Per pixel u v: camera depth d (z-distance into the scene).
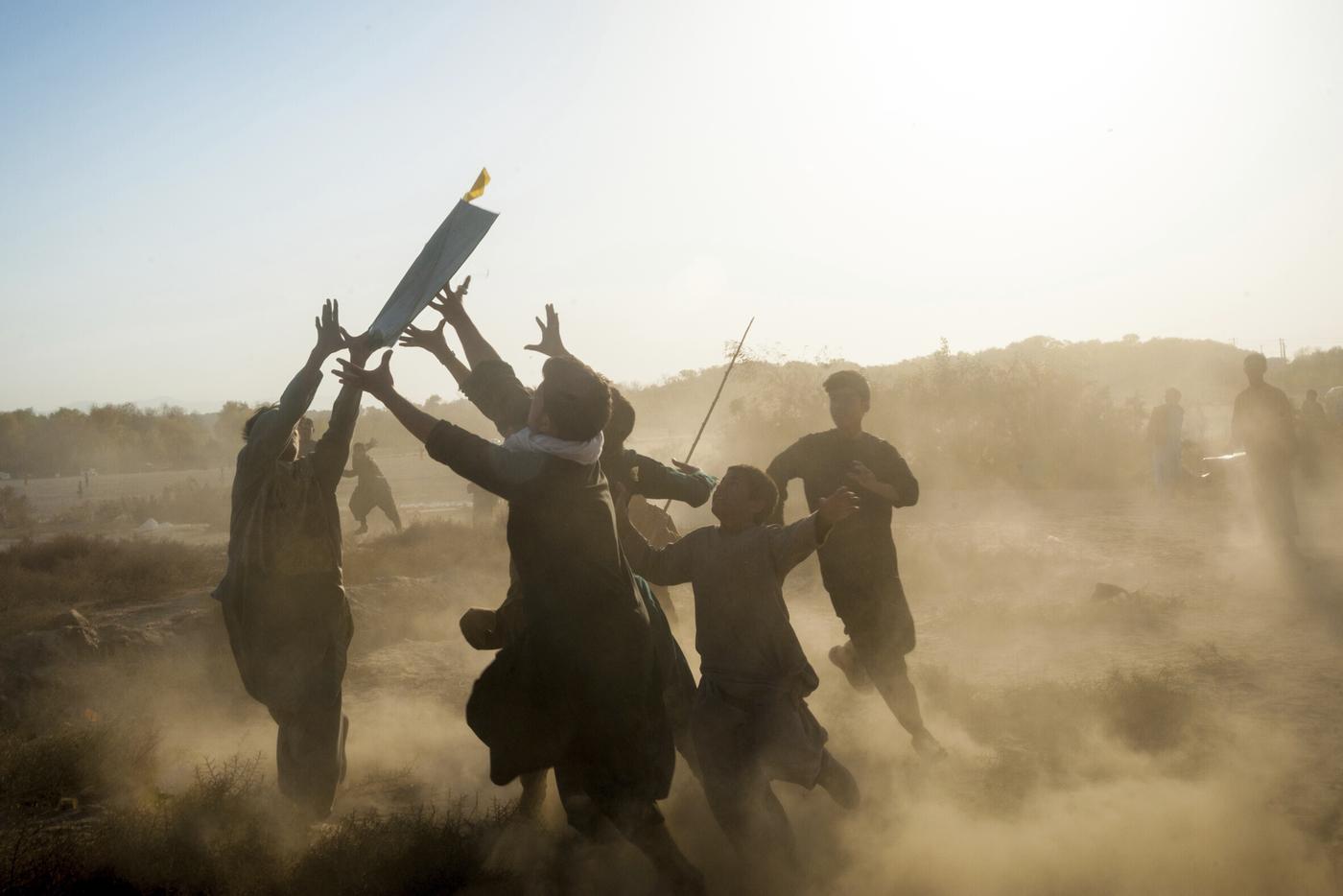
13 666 6.74
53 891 3.86
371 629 8.84
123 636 7.54
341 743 4.75
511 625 4.24
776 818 4.15
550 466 3.59
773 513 5.35
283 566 4.44
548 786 5.25
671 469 4.96
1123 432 23.56
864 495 5.49
